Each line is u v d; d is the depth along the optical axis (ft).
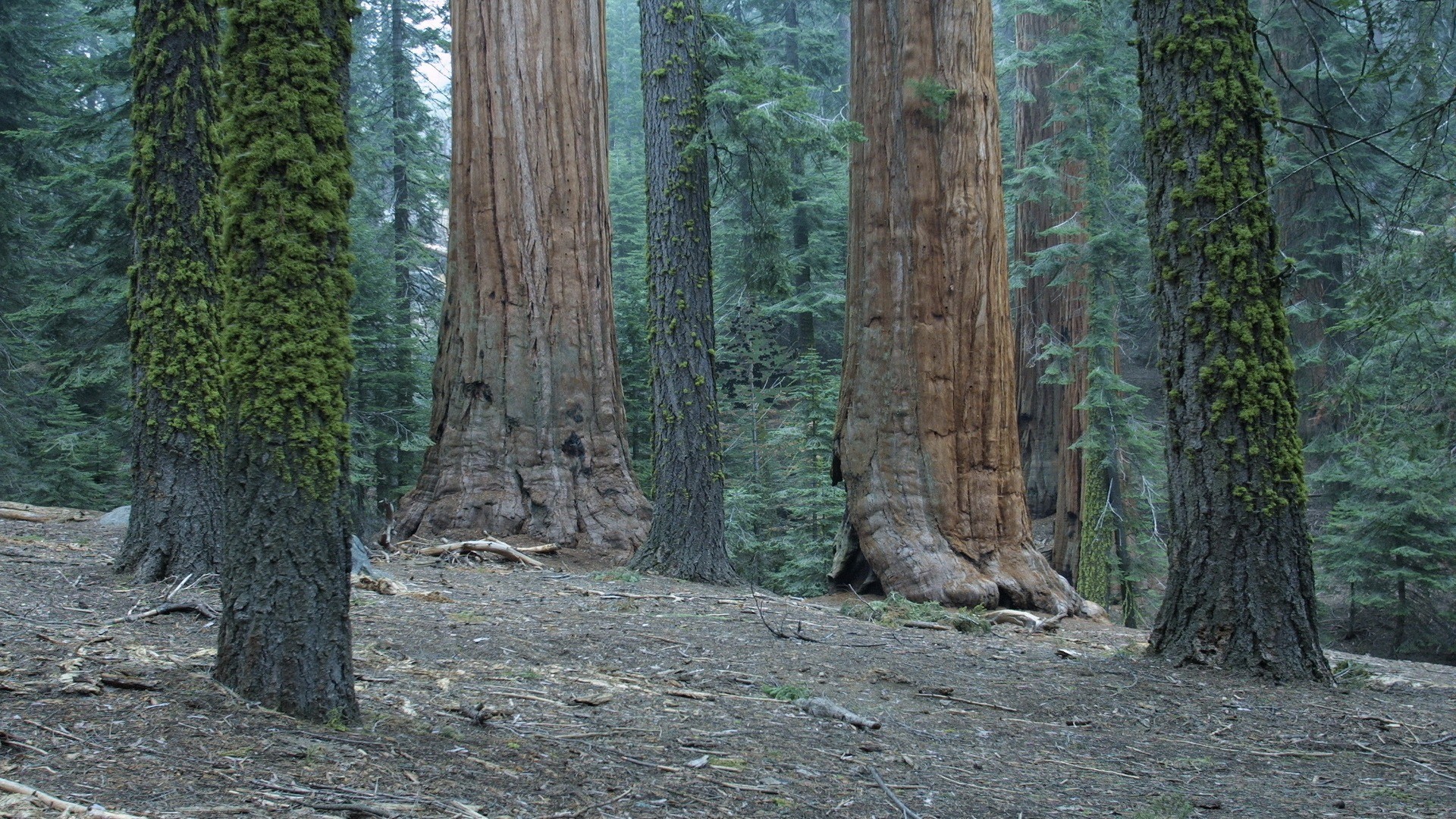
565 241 45.24
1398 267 26.04
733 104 38.91
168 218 25.22
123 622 19.98
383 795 11.10
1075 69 63.72
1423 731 19.01
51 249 52.90
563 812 11.43
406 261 76.07
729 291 77.15
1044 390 80.59
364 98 97.19
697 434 38.63
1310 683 22.45
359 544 31.55
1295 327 73.36
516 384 44.34
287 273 13.71
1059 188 72.08
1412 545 61.11
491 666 20.15
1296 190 73.15
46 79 69.67
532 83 44.91
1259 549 23.13
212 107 25.61
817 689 20.93
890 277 40.24
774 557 63.57
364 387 63.16
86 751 11.54
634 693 18.89
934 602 36.11
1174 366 24.34
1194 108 24.06
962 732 18.24
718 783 13.39
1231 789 15.21
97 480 66.80
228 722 12.94
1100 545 61.77
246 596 13.94
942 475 39.29
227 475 14.07
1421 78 24.20
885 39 40.40
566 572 38.68
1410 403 31.09
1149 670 23.56
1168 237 24.45
